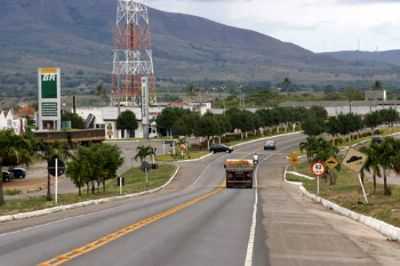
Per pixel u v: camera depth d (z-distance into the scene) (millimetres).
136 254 22328
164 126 179375
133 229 30938
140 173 109750
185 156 133250
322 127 163250
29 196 71250
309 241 28297
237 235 29391
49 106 130000
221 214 41812
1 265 19516
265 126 197375
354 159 43562
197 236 28422
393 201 48250
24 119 160375
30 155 60125
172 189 88125
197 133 152875
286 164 123125
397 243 29188
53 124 130250
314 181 91000
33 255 21797
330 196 61562
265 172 111750
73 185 92812
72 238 27047
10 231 30672
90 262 20250
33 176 106812
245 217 39656
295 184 91688
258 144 165875
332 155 86812
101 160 73250
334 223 38219
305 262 22125
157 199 62031
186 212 43125
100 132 146375
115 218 38000
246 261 21438
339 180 90812
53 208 47000
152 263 20422
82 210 47281
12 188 87438
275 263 21594
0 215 39938
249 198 63656
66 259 20766
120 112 186000
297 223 36938
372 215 39188
